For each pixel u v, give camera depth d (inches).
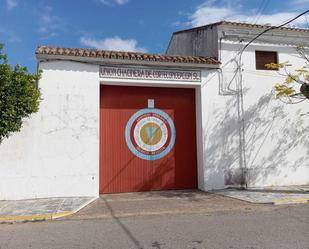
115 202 387.9
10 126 339.6
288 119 501.7
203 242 225.3
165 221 294.2
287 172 492.7
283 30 506.3
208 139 466.3
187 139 485.4
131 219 306.5
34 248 221.0
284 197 394.6
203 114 467.5
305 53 517.3
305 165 502.0
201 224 279.0
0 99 331.9
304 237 231.6
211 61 469.1
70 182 411.8
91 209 350.9
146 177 465.4
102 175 448.8
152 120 473.7
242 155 477.1
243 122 481.7
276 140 492.7
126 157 459.8
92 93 427.8
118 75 439.8
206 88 471.5
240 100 483.8
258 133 486.6
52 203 371.6
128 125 463.8
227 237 235.9
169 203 378.6
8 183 392.8
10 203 373.1
